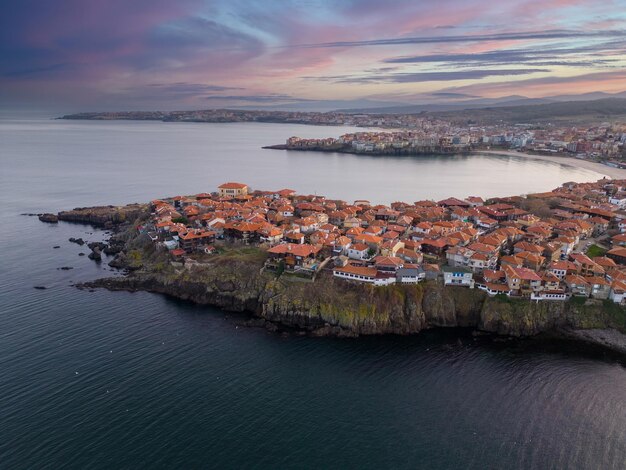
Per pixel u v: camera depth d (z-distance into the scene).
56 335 106.00
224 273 132.25
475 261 128.88
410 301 117.56
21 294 128.00
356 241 148.38
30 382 87.75
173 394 86.12
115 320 114.75
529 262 129.25
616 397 87.56
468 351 104.31
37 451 71.31
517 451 74.19
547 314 114.31
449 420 81.12
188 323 114.94
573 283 117.69
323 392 88.31
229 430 77.50
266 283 126.06
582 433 78.31
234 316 120.38
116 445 73.25
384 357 101.38
